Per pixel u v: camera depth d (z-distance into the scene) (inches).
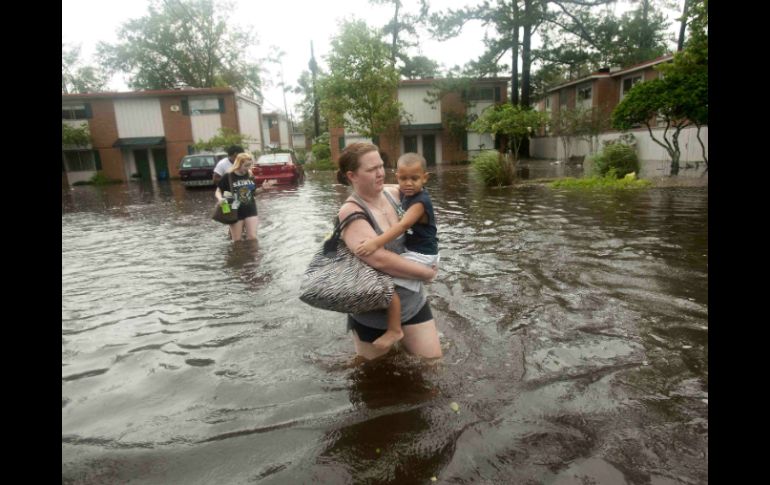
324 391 112.3
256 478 82.8
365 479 81.7
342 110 1141.7
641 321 148.9
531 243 268.4
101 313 177.0
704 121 576.7
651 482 78.4
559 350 130.1
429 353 125.3
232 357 134.1
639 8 1235.9
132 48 1700.3
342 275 112.0
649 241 260.1
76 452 90.7
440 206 448.1
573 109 1032.2
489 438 91.7
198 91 1296.8
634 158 622.5
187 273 234.2
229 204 295.7
